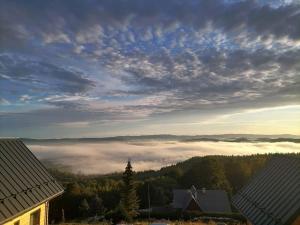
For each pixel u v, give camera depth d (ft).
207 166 258.16
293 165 46.44
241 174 276.82
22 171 53.78
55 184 60.13
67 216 207.51
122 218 124.88
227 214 125.90
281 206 39.29
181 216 130.82
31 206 47.09
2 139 57.77
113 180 310.86
